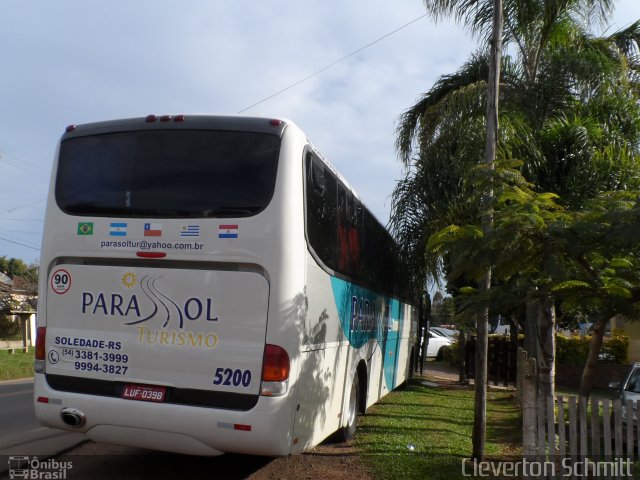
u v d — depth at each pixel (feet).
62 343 20.88
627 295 20.56
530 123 34.22
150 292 20.01
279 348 18.85
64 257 21.17
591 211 20.01
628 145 33.86
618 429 19.88
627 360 73.61
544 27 36.17
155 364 19.72
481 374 25.66
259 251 19.25
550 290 21.45
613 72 36.06
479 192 22.62
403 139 44.93
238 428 18.57
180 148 20.70
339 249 25.12
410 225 41.45
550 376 30.35
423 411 39.96
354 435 29.99
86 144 21.74
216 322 19.33
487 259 20.16
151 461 24.70
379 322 36.27
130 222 20.38
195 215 19.85
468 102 35.86
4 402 43.04
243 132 20.43
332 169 24.44
